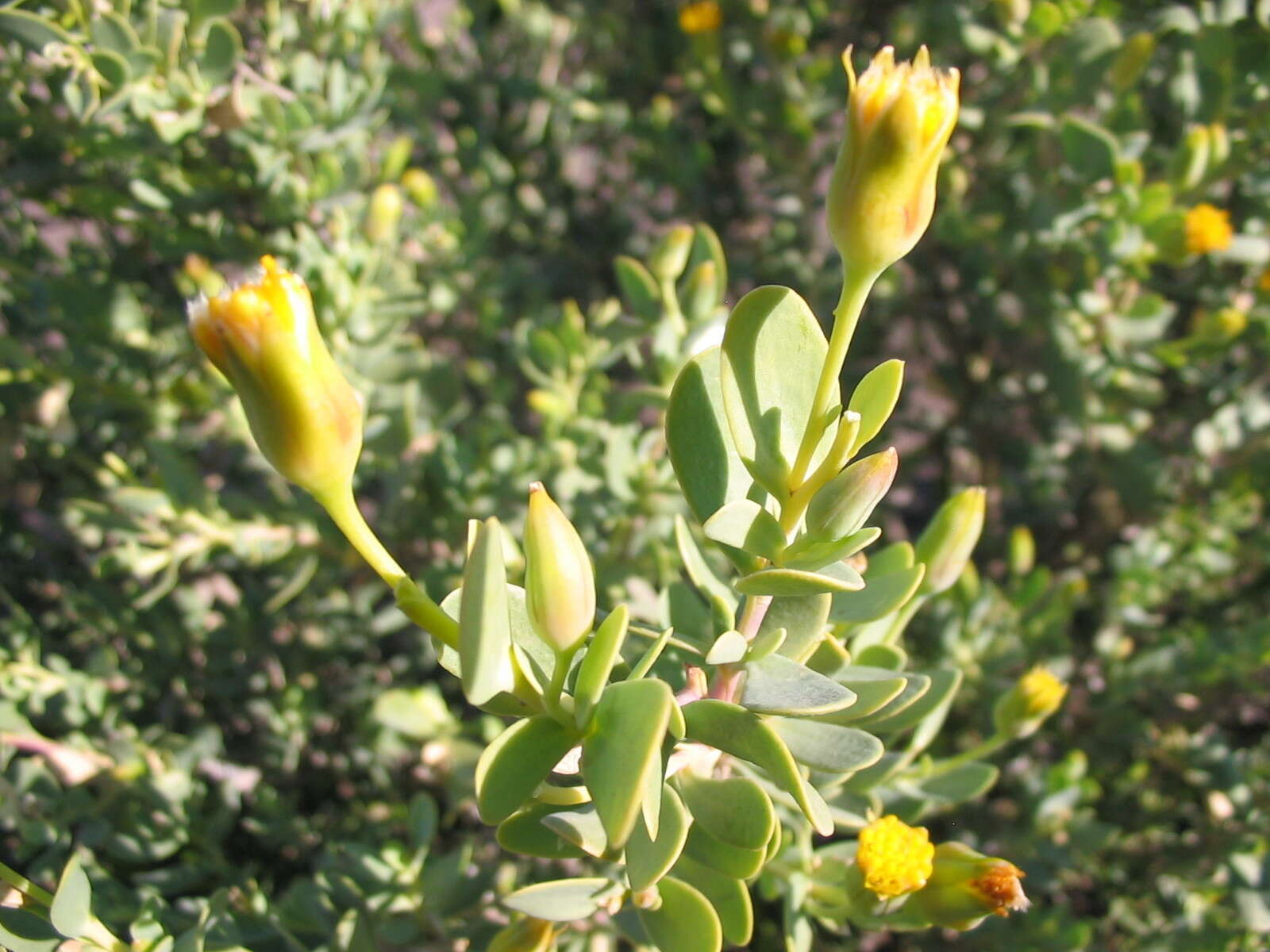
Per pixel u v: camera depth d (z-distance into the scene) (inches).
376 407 8.6
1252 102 9.2
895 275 11.7
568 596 3.7
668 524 8.2
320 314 8.2
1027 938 8.1
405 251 10.3
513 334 12.0
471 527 3.7
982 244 11.0
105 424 9.5
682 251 7.3
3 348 8.3
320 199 8.3
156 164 8.1
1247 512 10.6
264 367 3.5
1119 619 10.3
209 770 8.6
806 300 12.3
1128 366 10.1
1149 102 11.1
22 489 10.4
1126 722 9.9
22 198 9.4
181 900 6.9
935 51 11.1
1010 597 9.7
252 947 6.3
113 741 7.3
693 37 11.2
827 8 12.5
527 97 12.6
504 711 4.0
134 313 8.9
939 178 10.9
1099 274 9.6
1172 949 8.4
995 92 10.3
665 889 4.6
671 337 7.4
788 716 4.6
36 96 8.2
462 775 7.1
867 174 3.5
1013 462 12.2
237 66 7.6
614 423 7.9
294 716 9.2
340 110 8.2
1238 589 11.1
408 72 11.5
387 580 3.9
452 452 9.0
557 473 8.9
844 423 3.8
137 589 8.7
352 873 6.5
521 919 5.2
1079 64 9.0
